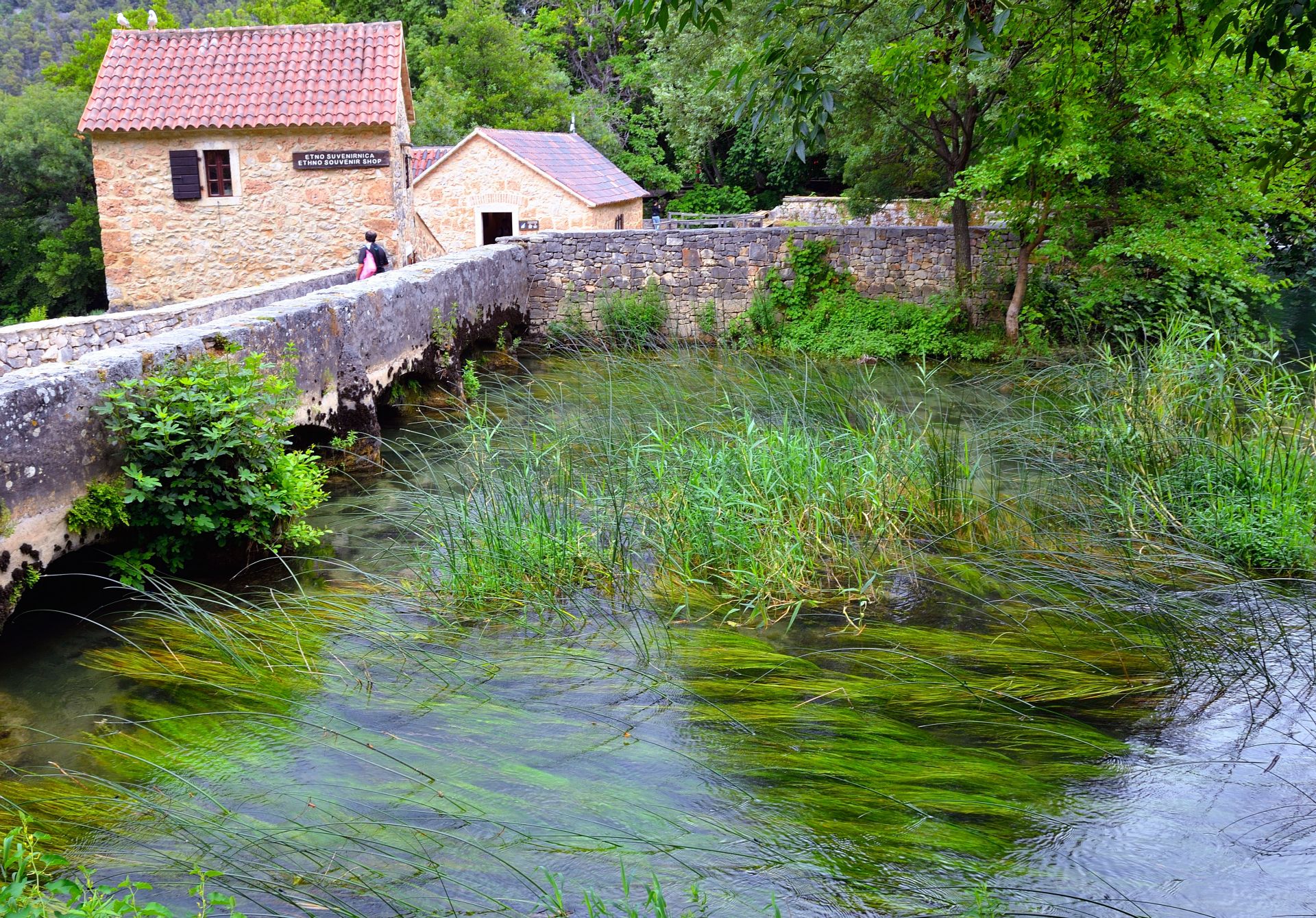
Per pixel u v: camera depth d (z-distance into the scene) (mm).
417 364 11164
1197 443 7203
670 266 16375
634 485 6961
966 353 14398
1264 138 11516
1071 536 6594
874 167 15742
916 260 15680
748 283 16219
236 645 5250
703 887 3324
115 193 16688
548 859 3492
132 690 4820
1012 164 12172
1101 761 4105
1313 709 4512
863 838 3590
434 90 29953
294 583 6227
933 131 15195
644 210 35906
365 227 16750
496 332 14711
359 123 16188
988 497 7195
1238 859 3473
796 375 12195
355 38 17672
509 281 15430
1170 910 3197
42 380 5395
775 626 5559
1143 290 13344
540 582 6012
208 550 6434
